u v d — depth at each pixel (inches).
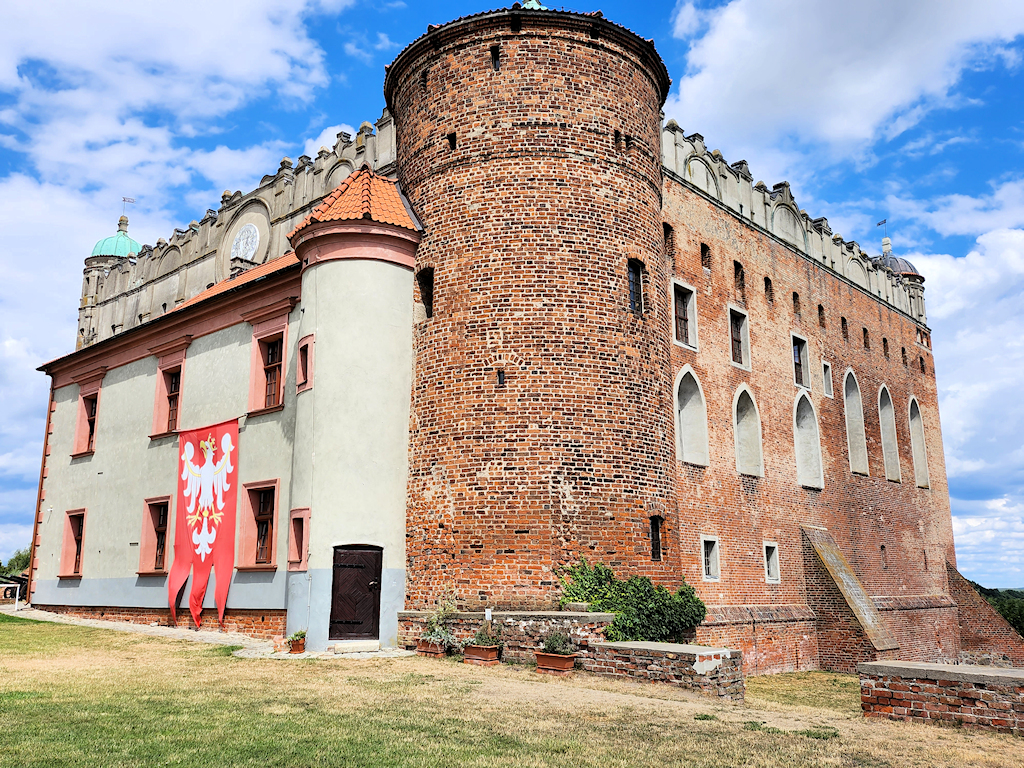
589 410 792.9
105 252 1844.2
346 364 816.3
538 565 744.3
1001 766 354.3
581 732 410.3
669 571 817.5
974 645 1561.3
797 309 1317.7
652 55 944.3
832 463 1320.1
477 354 804.6
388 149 1082.7
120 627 965.8
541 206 831.1
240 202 1350.9
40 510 1298.0
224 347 1013.8
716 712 476.1
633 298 874.8
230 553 920.9
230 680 560.7
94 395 1257.4
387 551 795.4
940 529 1648.6
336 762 341.4
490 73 870.4
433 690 527.5
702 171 1145.4
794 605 1136.2
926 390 1738.4
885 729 430.0
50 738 370.3
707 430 1045.2
